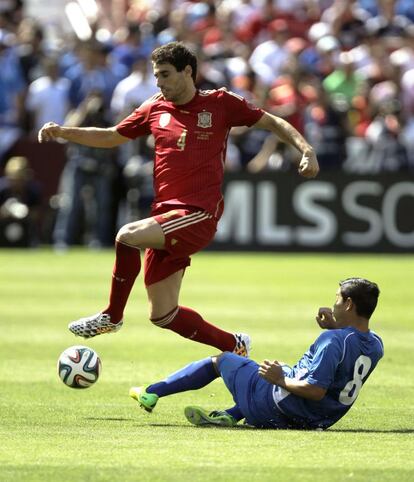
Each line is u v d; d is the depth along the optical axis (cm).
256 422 2456
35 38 8531
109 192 7656
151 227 2672
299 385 2355
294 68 7962
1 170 7856
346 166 7875
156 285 2750
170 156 2728
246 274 6419
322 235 7738
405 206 7694
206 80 7550
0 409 2711
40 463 2038
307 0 9588
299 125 7644
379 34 9175
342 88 8369
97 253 7431
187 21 9219
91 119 7275
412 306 5047
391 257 7594
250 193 7769
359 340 2372
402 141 7938
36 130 7956
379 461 2081
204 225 2708
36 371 3325
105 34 9312
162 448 2191
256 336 4062
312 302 5172
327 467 2017
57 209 7856
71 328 2805
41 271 6362
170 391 2588
